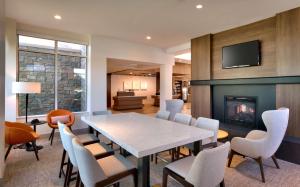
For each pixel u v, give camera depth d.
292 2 3.21
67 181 2.33
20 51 4.66
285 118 2.63
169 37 5.52
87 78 5.61
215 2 3.29
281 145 3.35
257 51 4.02
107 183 1.60
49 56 5.10
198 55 5.32
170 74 7.32
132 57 6.14
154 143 1.72
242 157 3.40
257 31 4.11
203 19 4.09
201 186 1.46
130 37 5.55
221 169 1.57
